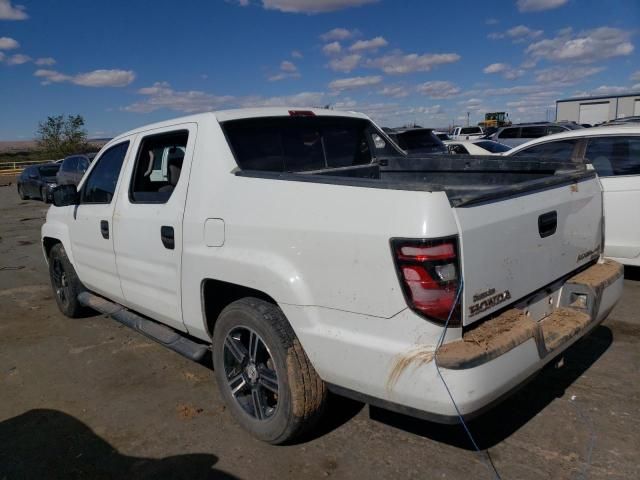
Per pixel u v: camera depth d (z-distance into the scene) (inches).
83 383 172.9
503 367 99.3
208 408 152.1
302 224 113.7
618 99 1485.0
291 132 161.2
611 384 152.9
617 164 241.6
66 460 130.8
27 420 150.9
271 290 119.1
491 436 130.5
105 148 195.2
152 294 161.8
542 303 125.4
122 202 173.0
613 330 191.5
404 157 180.9
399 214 99.0
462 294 98.5
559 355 120.1
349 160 177.6
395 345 101.0
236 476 120.7
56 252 228.8
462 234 98.0
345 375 109.3
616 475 114.2
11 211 730.2
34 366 188.4
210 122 144.6
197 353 149.3
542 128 840.9
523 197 114.2
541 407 142.3
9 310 257.9
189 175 144.3
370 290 103.1
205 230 135.8
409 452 125.7
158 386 167.8
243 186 128.9
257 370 129.4
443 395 95.7
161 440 137.0
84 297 217.2
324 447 129.3
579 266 136.8
